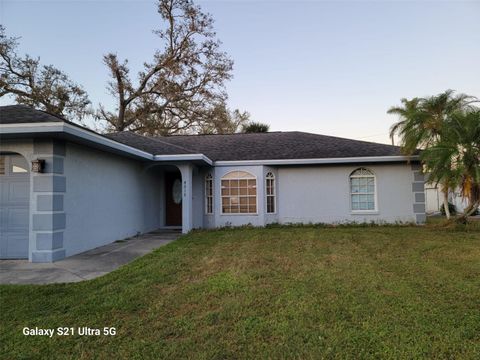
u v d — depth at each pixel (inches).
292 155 551.5
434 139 506.6
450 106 514.9
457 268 247.9
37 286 211.9
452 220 487.8
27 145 288.8
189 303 178.2
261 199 535.8
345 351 126.0
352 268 249.6
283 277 226.5
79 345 132.6
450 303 174.7
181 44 1074.1
